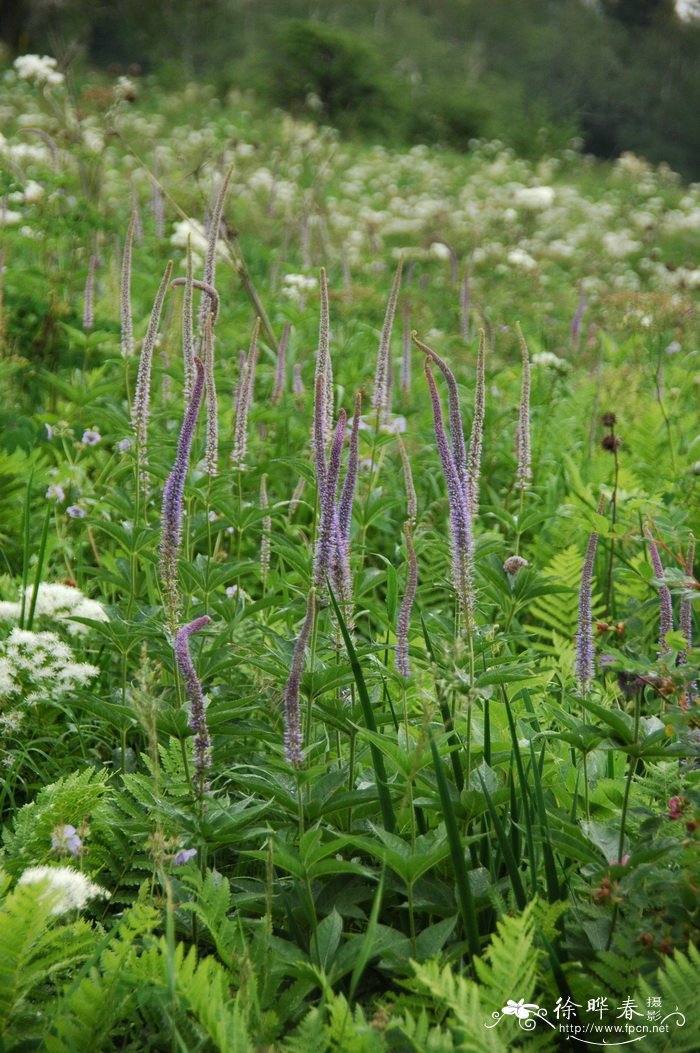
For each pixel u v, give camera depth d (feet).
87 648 16.03
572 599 16.94
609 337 33.91
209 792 10.04
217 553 18.16
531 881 9.96
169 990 8.54
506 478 24.04
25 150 35.94
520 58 177.78
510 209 56.85
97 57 112.68
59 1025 8.48
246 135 70.13
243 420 15.84
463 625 11.34
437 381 26.58
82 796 10.77
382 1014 8.20
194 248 29.63
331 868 9.46
